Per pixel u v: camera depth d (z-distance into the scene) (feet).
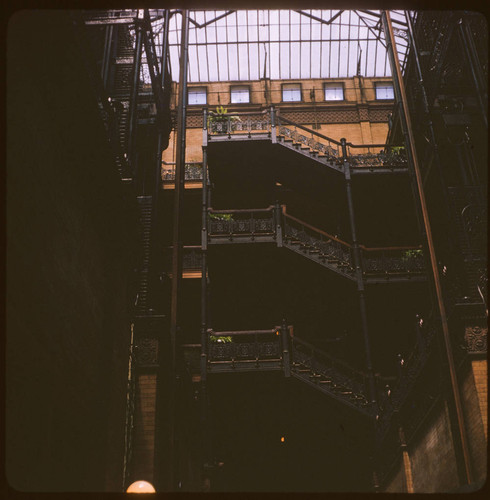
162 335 42.65
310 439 65.26
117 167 30.27
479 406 37.45
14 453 18.43
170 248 58.39
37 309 20.48
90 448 26.66
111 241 31.50
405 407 50.47
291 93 99.91
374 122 95.76
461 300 41.45
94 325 28.30
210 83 100.73
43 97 21.53
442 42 50.88
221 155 67.31
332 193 68.33
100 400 28.14
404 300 61.41
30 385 19.71
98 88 32.27
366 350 55.67
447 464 42.57
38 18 19.90
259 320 71.72
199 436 60.59
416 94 58.29
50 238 22.18
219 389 59.11
